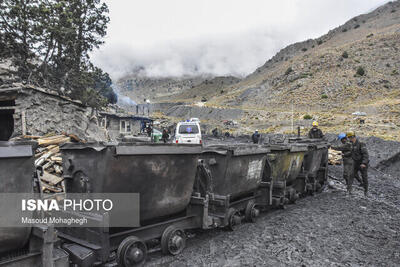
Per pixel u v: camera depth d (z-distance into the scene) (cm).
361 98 9019
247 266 429
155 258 448
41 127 1223
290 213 740
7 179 300
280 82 13325
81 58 2652
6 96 1155
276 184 736
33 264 325
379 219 710
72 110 1430
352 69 11788
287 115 7900
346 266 446
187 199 488
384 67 11312
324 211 764
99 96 2780
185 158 464
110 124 3497
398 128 4034
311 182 984
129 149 380
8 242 308
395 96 8331
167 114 13612
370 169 1636
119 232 417
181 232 484
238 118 9219
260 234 573
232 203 602
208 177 547
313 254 485
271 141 1195
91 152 395
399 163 1803
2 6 2106
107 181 375
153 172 418
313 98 10119
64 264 348
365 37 17375
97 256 378
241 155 594
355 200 910
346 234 591
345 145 1008
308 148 955
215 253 473
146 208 424
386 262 467
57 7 2217
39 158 805
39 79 2383
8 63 2664
